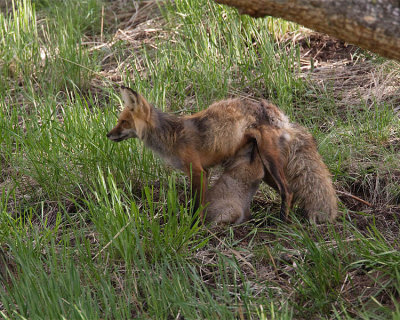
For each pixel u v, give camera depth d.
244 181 9.80
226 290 7.54
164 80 13.83
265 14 6.11
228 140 9.66
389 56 6.07
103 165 10.95
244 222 9.86
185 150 9.72
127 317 7.19
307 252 8.39
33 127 12.67
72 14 18.00
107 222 8.92
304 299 7.63
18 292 7.55
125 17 18.30
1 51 15.78
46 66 15.02
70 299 7.34
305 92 13.51
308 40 15.17
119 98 12.81
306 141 9.73
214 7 15.38
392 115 12.06
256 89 13.60
